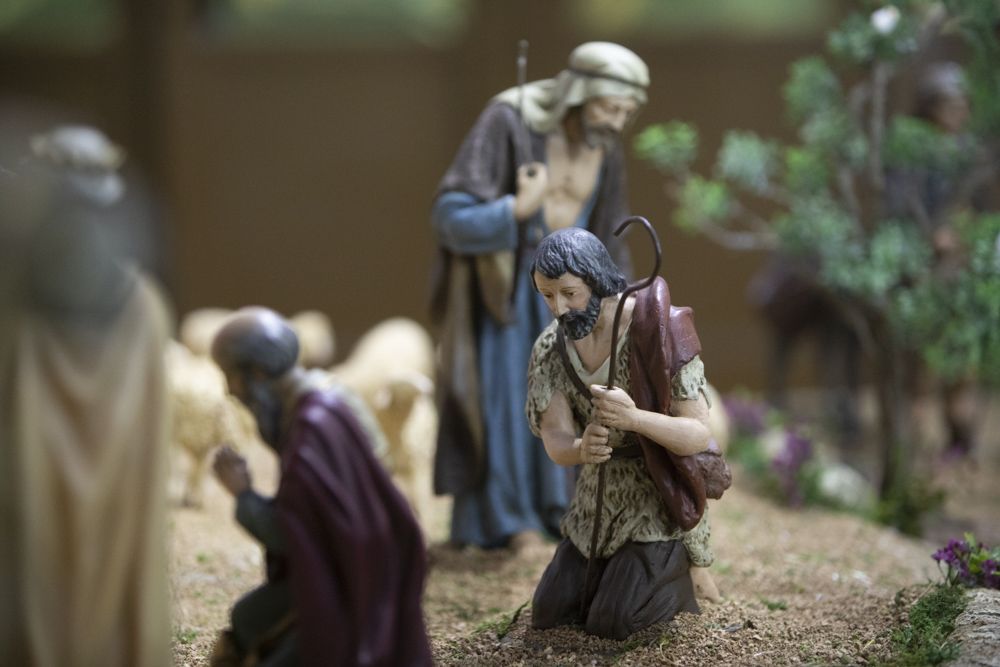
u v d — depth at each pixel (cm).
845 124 1082
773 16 1767
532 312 882
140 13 1762
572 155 865
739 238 1129
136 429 503
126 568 502
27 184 488
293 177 1805
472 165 857
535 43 1777
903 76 1527
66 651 491
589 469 660
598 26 1777
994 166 1077
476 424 871
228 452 552
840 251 1059
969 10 954
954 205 1104
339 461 522
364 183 1811
